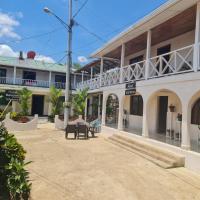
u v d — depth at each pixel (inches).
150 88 439.2
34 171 310.0
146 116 450.6
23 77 1213.1
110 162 359.6
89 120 807.7
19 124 725.9
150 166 340.8
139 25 441.7
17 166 227.8
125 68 589.0
